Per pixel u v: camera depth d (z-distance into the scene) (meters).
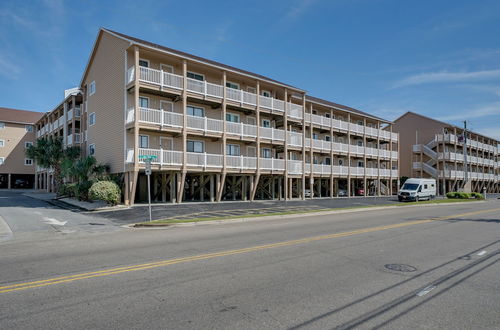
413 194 32.59
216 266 6.94
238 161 26.70
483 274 6.46
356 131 40.16
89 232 12.41
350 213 20.88
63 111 37.22
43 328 4.01
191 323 4.15
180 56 23.66
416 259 7.70
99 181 21.44
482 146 65.00
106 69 26.22
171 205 22.61
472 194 41.41
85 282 5.81
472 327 4.11
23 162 50.69
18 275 6.29
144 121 21.91
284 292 5.33
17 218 16.39
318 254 8.15
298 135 32.34
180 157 23.38
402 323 4.20
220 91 25.91
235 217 16.53
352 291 5.40
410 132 58.22
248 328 4.02
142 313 4.45
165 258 7.67
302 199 31.69
